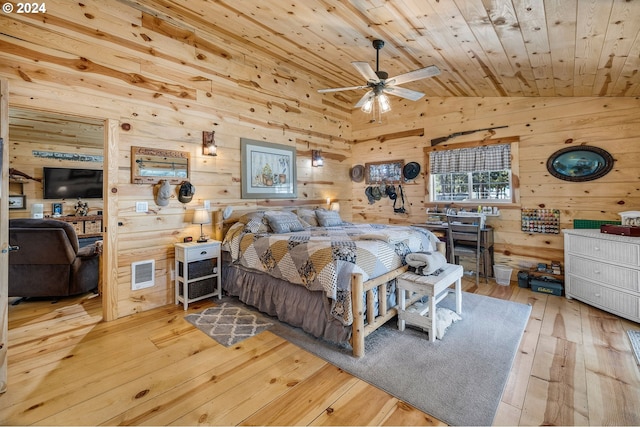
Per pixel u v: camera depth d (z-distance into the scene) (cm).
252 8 307
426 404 182
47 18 264
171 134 349
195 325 293
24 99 253
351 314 239
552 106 403
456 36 272
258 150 444
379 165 585
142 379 207
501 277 421
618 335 267
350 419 170
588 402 182
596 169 370
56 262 350
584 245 337
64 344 256
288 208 481
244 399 187
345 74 496
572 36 228
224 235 400
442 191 516
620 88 327
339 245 269
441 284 266
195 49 370
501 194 456
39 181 612
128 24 313
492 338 262
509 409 177
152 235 337
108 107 300
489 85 398
